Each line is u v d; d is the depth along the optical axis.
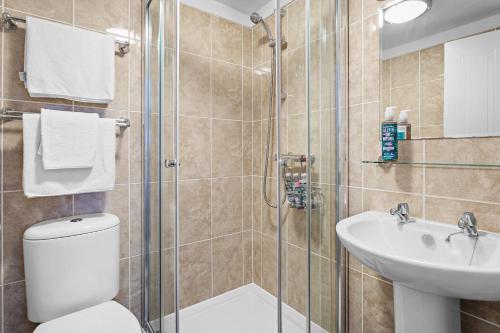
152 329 1.61
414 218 1.17
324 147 1.36
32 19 1.23
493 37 0.97
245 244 2.24
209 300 2.05
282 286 1.34
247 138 2.22
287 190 1.35
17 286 1.30
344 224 1.10
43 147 1.23
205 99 1.99
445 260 0.99
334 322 1.44
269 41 1.98
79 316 1.18
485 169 0.99
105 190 1.41
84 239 1.29
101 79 1.40
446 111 1.08
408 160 1.20
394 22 1.23
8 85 1.26
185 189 1.91
